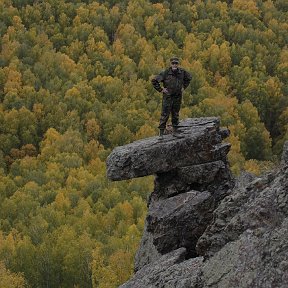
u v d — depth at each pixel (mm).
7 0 156500
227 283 10289
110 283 47125
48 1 157625
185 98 112188
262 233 10750
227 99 110875
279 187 11570
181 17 159000
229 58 133500
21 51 133000
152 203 19062
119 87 118375
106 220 64625
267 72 136875
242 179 18438
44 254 55312
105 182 80750
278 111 119188
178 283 11836
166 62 133750
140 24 152375
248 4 165500
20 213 67438
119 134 100812
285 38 151125
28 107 112000
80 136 97875
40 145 100938
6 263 55062
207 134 17938
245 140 101625
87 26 145125
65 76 125438
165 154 17625
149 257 17906
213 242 12477
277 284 9508
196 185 18344
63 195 72000
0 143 103062
